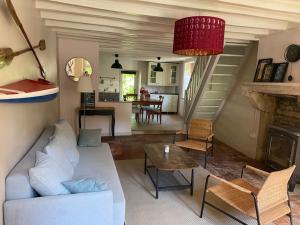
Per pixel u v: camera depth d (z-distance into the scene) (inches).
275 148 139.3
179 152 127.0
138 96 378.6
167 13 111.3
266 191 75.2
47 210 65.5
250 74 177.8
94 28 143.3
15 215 64.1
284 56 135.9
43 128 123.3
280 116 152.3
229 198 85.9
